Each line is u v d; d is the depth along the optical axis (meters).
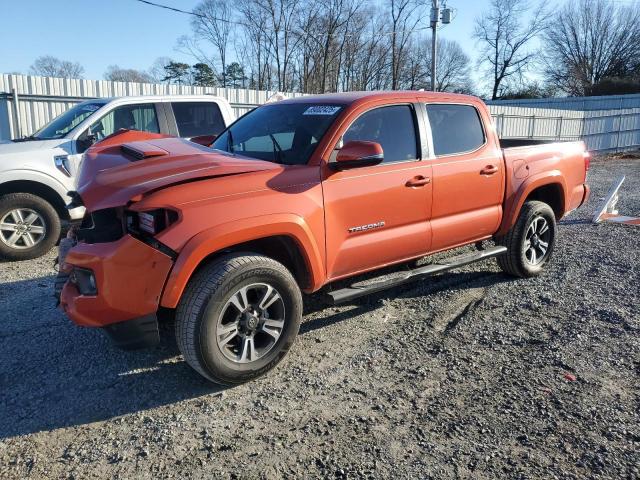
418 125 4.56
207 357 3.34
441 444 2.96
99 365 3.90
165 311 3.74
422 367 3.82
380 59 44.41
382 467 2.78
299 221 3.65
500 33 62.81
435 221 4.67
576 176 6.08
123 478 2.72
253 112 5.07
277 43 41.84
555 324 4.50
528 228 5.49
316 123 4.19
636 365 3.79
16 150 6.72
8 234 6.62
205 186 3.41
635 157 25.39
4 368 3.87
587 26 61.72
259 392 3.52
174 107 7.91
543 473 2.71
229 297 3.38
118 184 3.40
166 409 3.34
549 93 64.62
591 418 3.17
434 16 24.45
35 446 2.98
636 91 51.47
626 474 2.70
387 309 4.89
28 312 4.90
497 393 3.46
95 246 3.30
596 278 5.66
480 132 5.10
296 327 3.74
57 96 14.06
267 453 2.90
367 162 3.77
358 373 3.75
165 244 3.23
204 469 2.79
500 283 5.57
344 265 4.08
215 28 42.19
